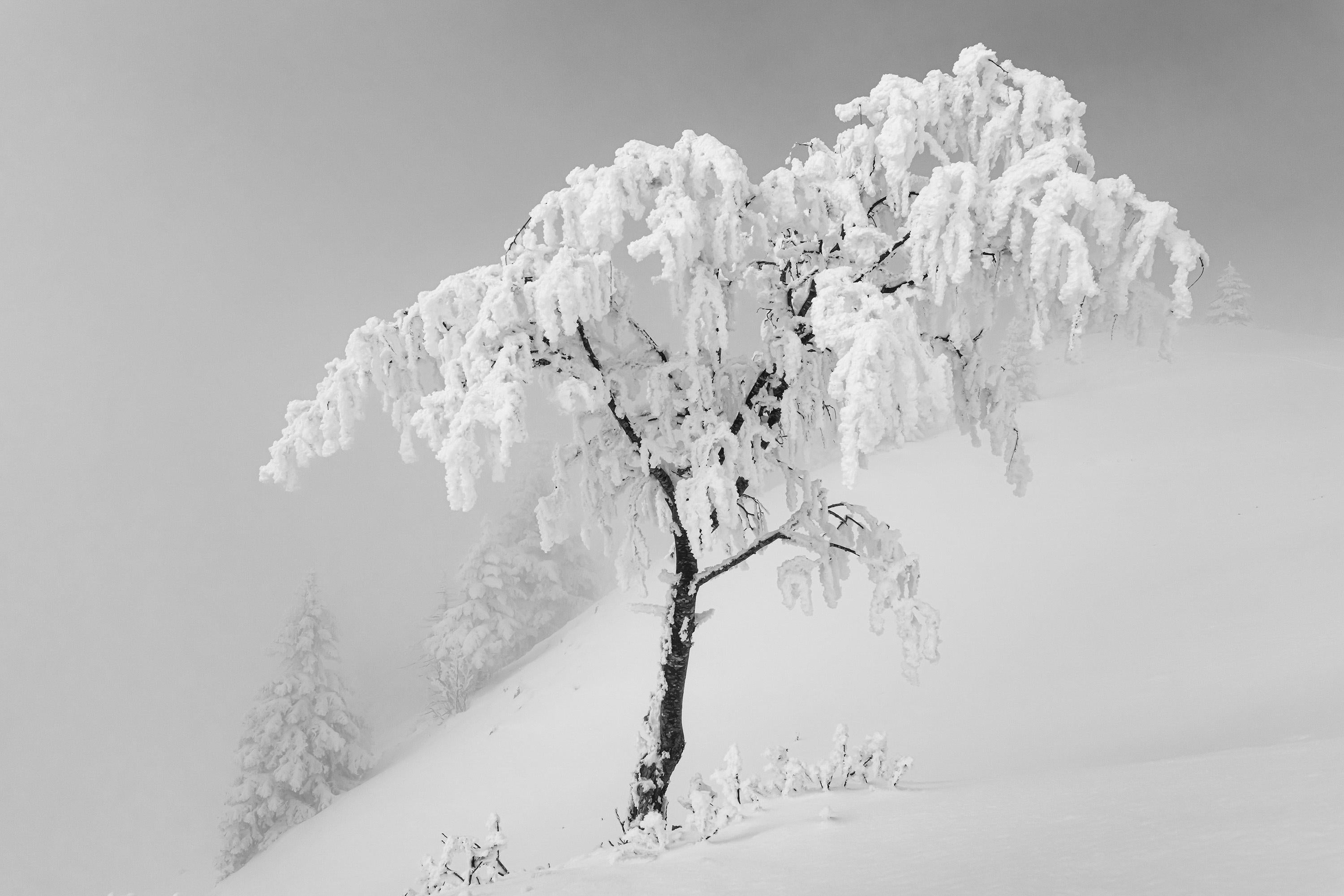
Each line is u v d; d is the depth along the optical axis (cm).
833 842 400
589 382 679
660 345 751
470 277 655
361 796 2184
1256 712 886
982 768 1020
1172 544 1903
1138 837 294
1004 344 697
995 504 2555
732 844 439
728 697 1838
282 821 2933
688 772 1477
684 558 740
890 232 746
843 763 636
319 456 700
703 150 630
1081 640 1512
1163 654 1308
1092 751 940
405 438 704
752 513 792
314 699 3206
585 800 1609
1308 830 247
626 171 625
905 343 525
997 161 686
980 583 2012
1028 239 578
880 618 676
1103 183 534
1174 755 778
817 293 591
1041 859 291
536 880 403
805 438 758
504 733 2114
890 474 3091
